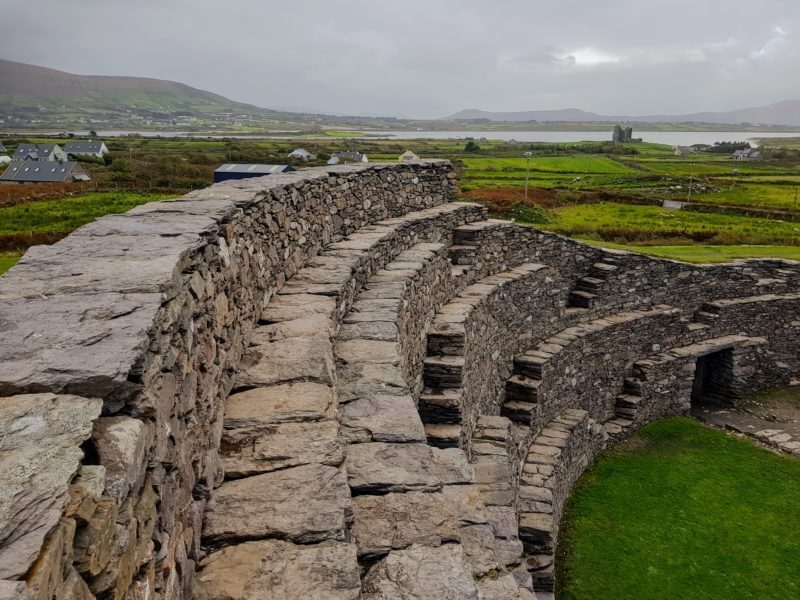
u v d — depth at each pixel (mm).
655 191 65250
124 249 4008
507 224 15828
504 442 11266
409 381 9375
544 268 16625
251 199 6281
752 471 16500
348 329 7441
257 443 4363
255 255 6391
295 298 7152
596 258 19500
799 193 64875
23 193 44125
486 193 50531
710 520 13852
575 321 18406
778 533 13398
